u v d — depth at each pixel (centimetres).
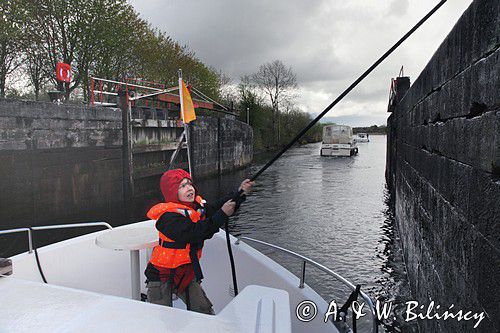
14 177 956
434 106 396
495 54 202
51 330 112
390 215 1244
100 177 1248
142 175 1464
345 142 3766
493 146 205
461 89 277
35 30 1639
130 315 121
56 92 1215
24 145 987
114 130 1313
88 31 1748
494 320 200
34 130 1014
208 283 314
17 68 1672
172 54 2612
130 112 1395
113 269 307
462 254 270
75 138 1149
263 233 1039
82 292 137
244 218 1212
